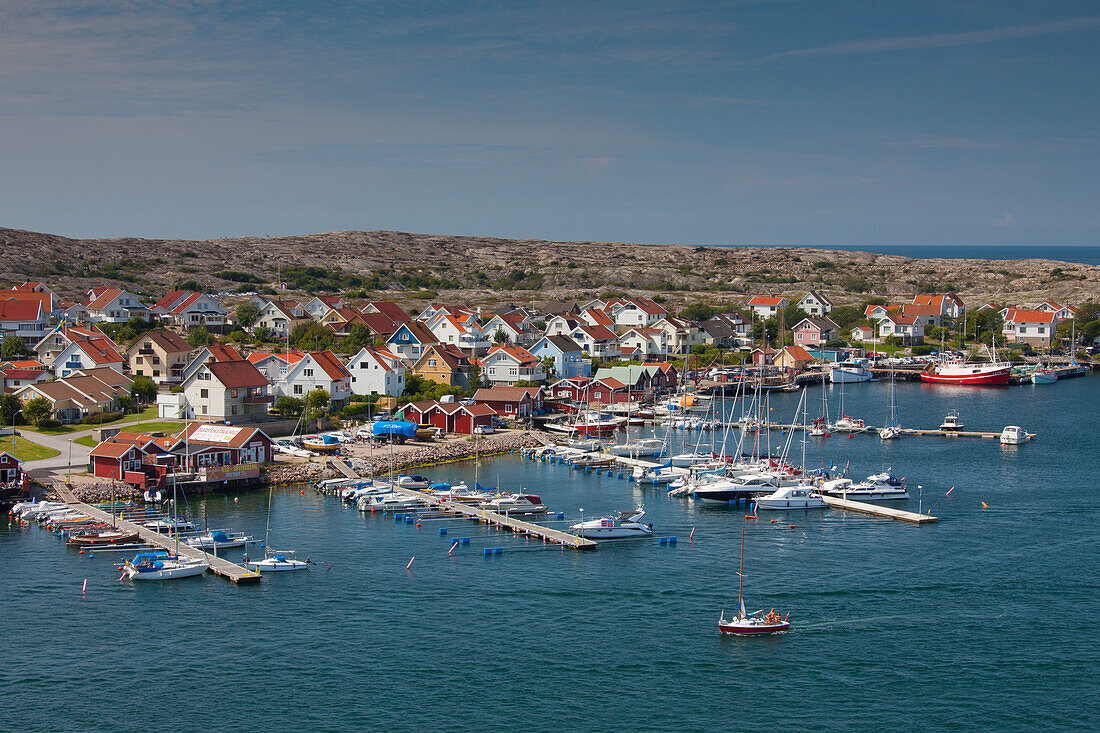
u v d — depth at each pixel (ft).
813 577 296.71
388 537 337.31
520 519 360.69
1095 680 230.68
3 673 233.96
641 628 259.80
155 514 359.66
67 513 352.28
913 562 309.63
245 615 267.80
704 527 351.25
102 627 259.39
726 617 266.36
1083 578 294.05
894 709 218.38
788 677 232.73
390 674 234.58
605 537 335.88
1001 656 242.58
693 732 209.77
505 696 224.33
